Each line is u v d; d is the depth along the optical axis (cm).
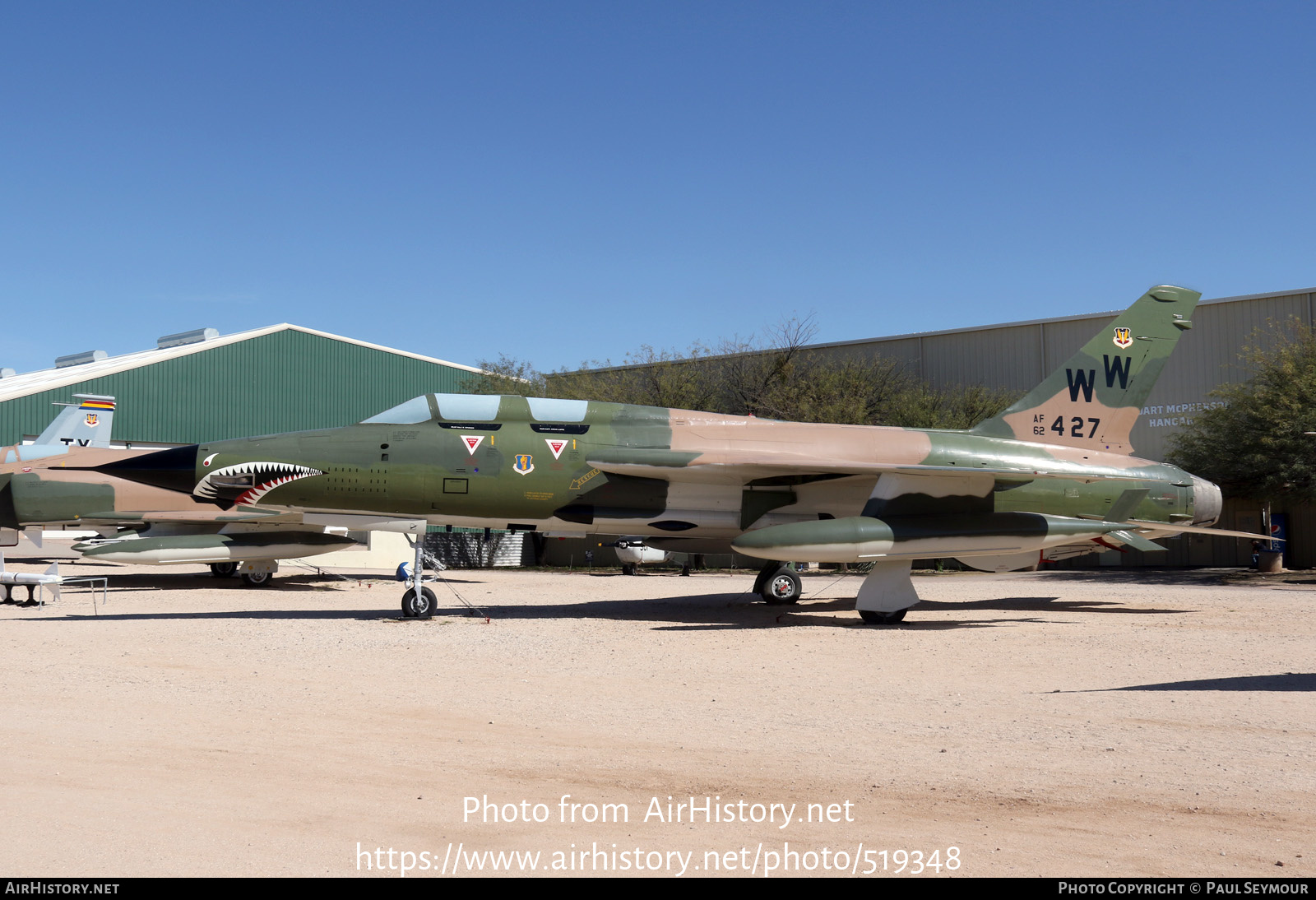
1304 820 511
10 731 707
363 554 3903
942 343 3925
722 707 845
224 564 2661
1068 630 1459
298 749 663
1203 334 3447
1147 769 616
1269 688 931
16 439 3444
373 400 4462
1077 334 3625
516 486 1609
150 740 684
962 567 3475
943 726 760
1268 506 3106
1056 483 1759
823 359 4100
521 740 702
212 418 3956
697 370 4009
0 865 429
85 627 1452
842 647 1262
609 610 1809
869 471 1560
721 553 1891
